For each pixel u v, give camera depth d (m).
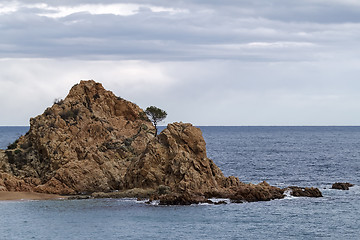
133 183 114.06
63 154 118.44
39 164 119.88
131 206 99.50
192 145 112.94
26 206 99.19
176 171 109.75
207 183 108.56
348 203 103.94
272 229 84.12
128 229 83.38
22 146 123.50
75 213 93.69
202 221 88.81
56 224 86.12
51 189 112.25
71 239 77.75
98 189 115.62
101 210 96.06
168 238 78.62
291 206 100.69
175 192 106.25
